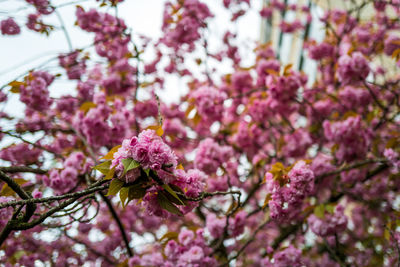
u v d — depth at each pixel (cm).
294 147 507
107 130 412
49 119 442
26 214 213
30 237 471
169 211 184
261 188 571
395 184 489
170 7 612
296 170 284
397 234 396
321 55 617
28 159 416
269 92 469
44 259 503
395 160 373
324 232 360
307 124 601
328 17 742
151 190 186
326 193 498
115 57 536
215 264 358
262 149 567
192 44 607
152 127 184
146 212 196
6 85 344
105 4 444
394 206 509
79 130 423
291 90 456
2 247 451
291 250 392
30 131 408
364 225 570
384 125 509
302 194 283
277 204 288
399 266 336
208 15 577
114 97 450
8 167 289
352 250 541
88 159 387
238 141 538
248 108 524
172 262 354
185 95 631
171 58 634
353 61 416
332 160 489
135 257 401
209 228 422
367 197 512
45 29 421
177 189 184
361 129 414
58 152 459
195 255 346
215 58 649
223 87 600
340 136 418
